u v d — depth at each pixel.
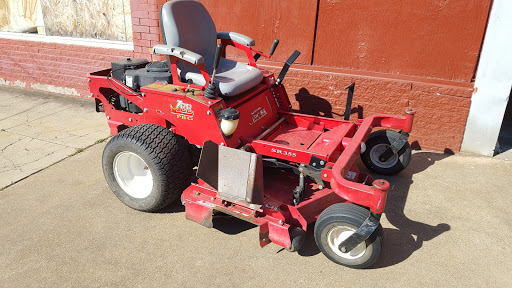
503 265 2.84
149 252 2.98
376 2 4.23
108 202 3.62
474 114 4.23
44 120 5.55
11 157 4.46
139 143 3.15
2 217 3.39
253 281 2.70
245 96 3.54
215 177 2.99
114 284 2.68
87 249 3.01
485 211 3.45
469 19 3.95
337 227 2.69
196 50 3.73
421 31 4.18
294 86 4.84
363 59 4.54
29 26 6.50
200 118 3.16
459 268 2.81
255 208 2.92
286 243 2.82
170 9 3.43
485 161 4.30
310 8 4.50
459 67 4.18
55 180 3.98
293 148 3.14
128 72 3.68
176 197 3.39
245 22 4.87
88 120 5.56
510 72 3.93
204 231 3.22
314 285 2.67
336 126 3.82
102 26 5.93
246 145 3.28
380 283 2.69
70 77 6.41
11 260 2.90
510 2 3.70
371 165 4.03
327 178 2.92
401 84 4.35
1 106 6.08
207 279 2.72
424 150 4.60
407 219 3.35
